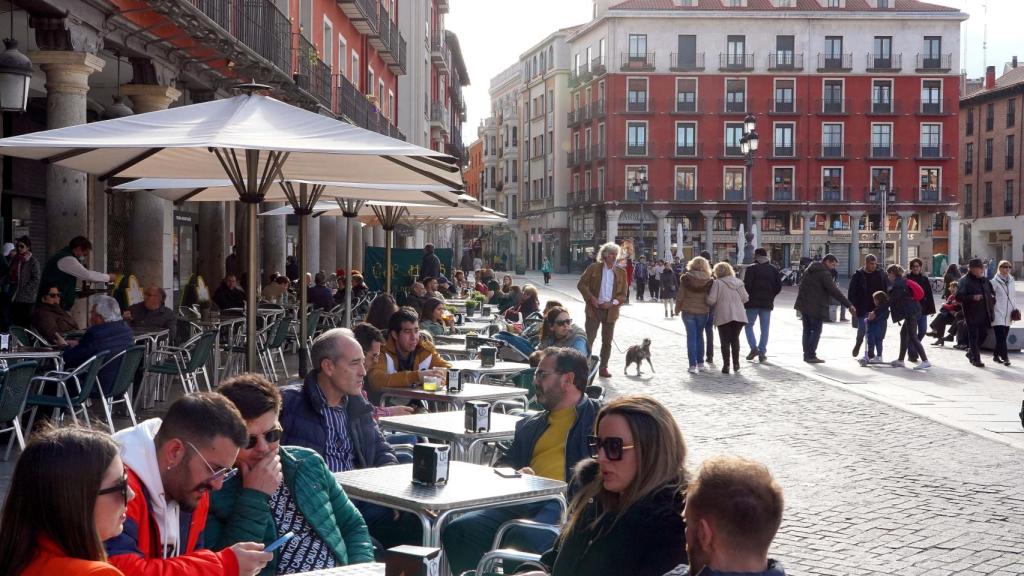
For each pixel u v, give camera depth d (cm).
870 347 1909
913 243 7806
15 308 1536
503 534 520
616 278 1711
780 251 7806
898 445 1083
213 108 757
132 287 1502
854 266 7738
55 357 961
